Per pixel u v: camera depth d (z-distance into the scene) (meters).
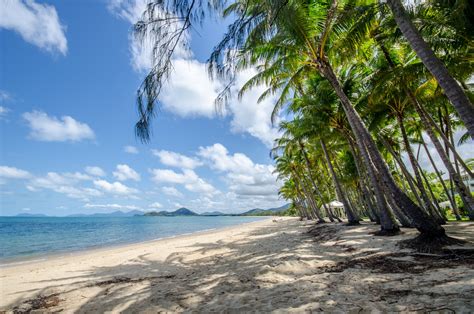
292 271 6.29
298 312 3.62
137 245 19.70
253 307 4.10
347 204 17.50
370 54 12.52
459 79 10.60
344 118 15.18
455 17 7.89
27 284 7.95
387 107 13.46
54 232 39.88
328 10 8.71
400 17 4.94
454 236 8.05
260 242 13.96
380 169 8.36
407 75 10.17
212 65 3.05
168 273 7.99
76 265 11.16
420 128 18.03
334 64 11.52
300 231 19.17
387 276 4.82
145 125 2.73
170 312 4.40
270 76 11.22
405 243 7.65
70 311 5.04
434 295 3.51
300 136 17.03
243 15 3.09
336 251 8.52
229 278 6.30
